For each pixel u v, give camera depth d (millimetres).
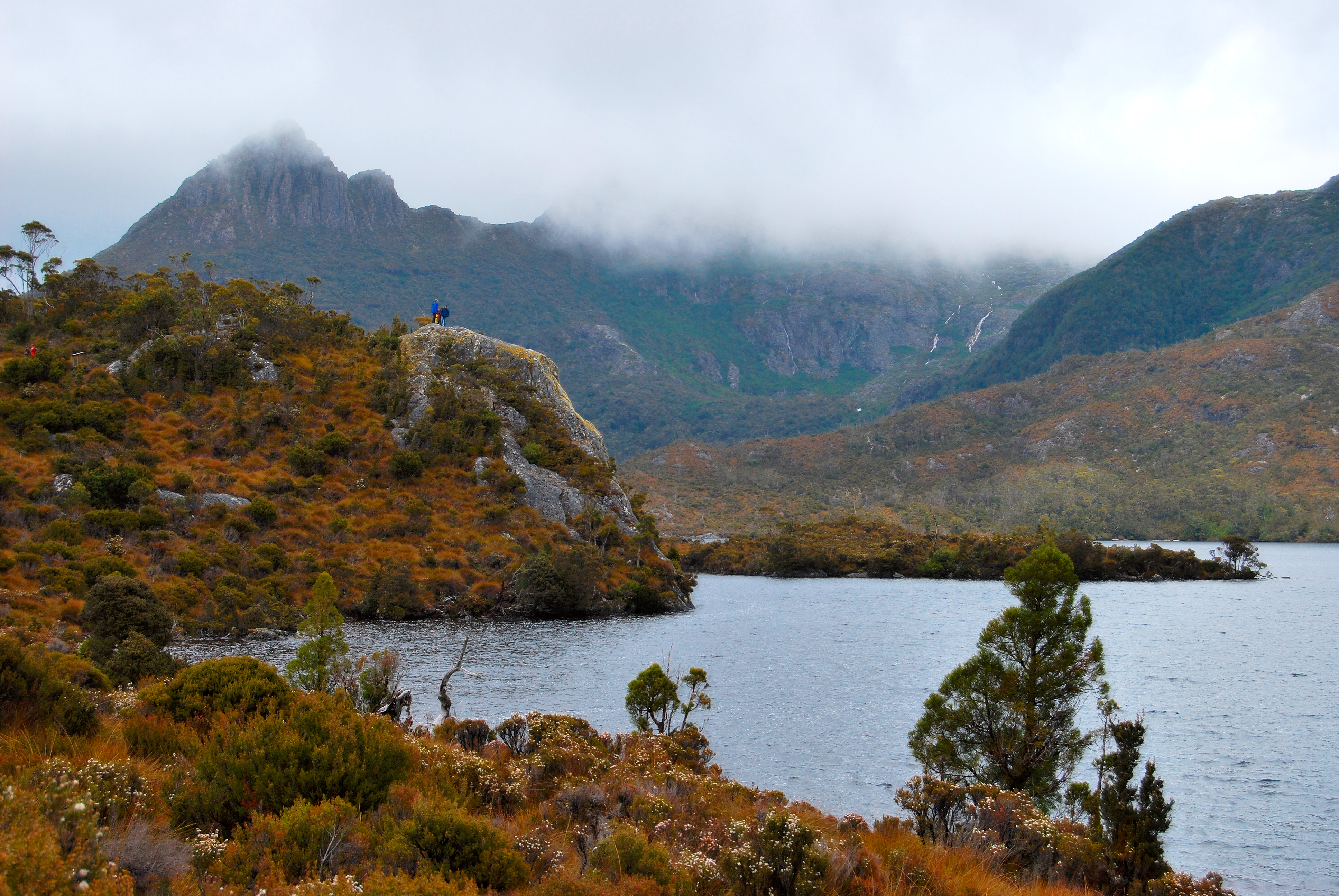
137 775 12352
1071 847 18562
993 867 17922
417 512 105562
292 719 14070
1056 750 25672
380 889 9602
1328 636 87938
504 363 155125
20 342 119750
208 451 105625
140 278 147500
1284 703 56375
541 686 55438
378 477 114438
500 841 12000
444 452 122938
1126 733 18781
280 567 86000
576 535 120500
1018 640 26281
